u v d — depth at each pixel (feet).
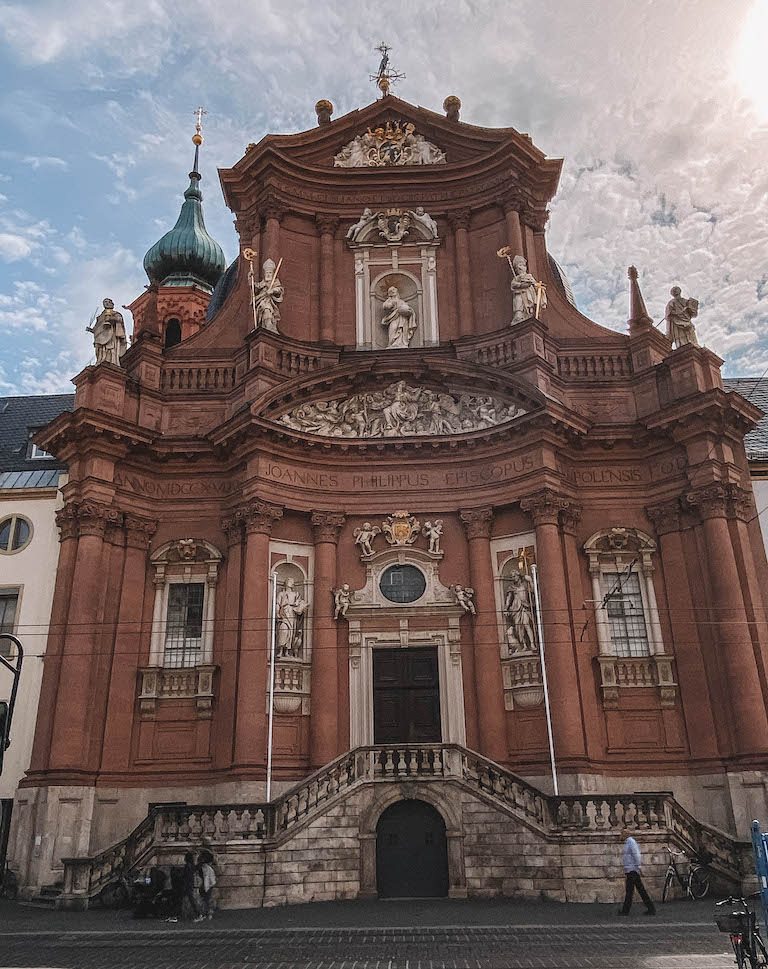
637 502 84.79
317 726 77.97
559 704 74.79
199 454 85.46
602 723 77.71
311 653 80.84
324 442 84.74
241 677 75.97
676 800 71.82
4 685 86.02
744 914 32.17
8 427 110.63
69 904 62.54
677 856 62.23
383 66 107.14
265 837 62.03
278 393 83.97
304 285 96.07
